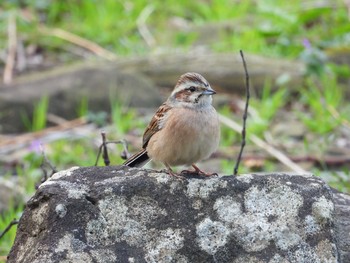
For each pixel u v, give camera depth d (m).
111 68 17.52
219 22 19.92
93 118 16.25
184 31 19.84
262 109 16.14
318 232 7.89
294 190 8.02
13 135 16.05
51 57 19.30
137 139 15.25
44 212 7.85
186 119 8.84
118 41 19.62
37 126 15.97
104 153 10.11
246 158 14.27
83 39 19.80
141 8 20.78
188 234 7.83
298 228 7.89
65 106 16.44
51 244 7.63
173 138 8.87
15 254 7.97
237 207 7.95
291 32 18.91
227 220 7.90
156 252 7.76
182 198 7.96
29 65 18.84
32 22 20.27
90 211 7.79
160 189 7.97
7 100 16.25
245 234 7.86
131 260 7.68
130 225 7.82
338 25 19.16
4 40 19.70
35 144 14.12
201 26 19.92
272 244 7.84
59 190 7.89
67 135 15.54
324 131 15.51
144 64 17.91
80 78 16.73
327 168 14.07
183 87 9.07
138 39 19.78
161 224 7.86
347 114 16.05
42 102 16.23
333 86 16.72
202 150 8.94
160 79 17.75
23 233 8.00
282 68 17.42
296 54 18.42
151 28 20.31
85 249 7.66
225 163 13.90
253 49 18.70
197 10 21.23
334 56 17.94
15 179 13.66
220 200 7.97
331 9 19.73
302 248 7.83
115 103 16.66
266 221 7.90
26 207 8.04
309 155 14.39
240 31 19.50
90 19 20.25
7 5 21.27
